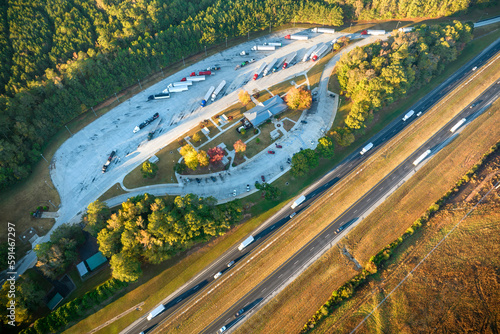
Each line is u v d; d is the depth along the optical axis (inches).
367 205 5295.3
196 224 4507.9
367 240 4936.0
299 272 4650.6
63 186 5502.0
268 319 4284.0
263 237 4982.8
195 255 4803.2
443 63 7027.6
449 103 6594.5
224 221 4672.7
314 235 4997.5
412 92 6845.5
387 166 5757.9
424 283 4512.8
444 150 5935.0
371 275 4626.0
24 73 5944.9
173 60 7337.6
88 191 5472.4
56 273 4471.0
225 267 4712.1
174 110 6643.7
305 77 7273.6
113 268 4264.3
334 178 5639.8
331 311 4315.9
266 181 5605.3
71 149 5964.6
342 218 5167.3
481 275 4532.5
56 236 4552.2
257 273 4658.0
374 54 6653.5
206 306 4399.6
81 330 4175.7
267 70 7253.9
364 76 6072.8
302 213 5226.4
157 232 4404.5
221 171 5733.3
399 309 4311.0
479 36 7780.5
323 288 4510.3
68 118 6186.0
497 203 5206.7
